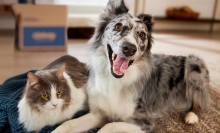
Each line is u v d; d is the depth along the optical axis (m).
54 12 3.76
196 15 6.81
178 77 1.98
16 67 2.92
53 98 1.43
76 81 1.78
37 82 1.41
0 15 5.50
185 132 1.66
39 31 3.71
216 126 1.75
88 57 1.74
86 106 1.80
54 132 1.41
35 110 1.47
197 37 6.19
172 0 6.98
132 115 1.62
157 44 4.85
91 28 5.05
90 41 1.74
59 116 1.57
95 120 1.64
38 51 3.79
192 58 2.03
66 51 3.88
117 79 1.55
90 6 6.06
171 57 2.04
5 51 3.68
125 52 1.40
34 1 5.59
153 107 1.83
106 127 1.48
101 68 1.60
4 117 1.71
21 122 1.56
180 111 2.01
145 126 1.57
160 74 1.88
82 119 1.58
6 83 2.16
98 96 1.65
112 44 1.49
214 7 7.47
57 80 1.50
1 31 5.43
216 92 2.37
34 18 3.67
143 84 1.65
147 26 1.63
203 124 1.78
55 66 1.98
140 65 1.61
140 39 1.53
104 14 1.69
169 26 7.46
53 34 3.79
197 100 1.97
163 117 1.88
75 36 5.12
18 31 3.65
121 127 1.50
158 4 6.90
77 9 6.01
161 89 1.87
